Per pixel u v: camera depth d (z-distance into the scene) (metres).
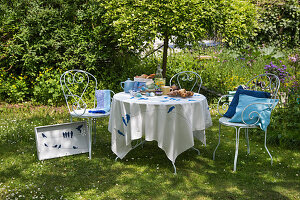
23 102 5.82
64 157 3.49
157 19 4.63
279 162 3.36
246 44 8.42
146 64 6.38
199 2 4.79
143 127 3.12
